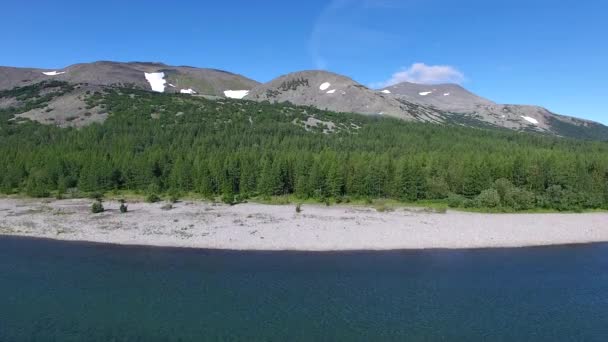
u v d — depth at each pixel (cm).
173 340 3003
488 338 3144
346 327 3253
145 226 6094
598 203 8262
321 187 8806
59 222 6303
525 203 7931
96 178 9081
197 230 5897
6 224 6162
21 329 3122
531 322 3419
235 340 3025
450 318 3447
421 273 4478
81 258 4750
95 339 2994
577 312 3616
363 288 4019
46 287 3900
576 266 4828
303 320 3347
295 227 6106
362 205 8219
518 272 4584
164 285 3991
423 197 8719
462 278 4356
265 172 8962
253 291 3888
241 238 5556
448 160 10031
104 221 6378
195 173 9075
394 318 3422
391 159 9712
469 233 6062
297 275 4319
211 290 3888
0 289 3841
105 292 3803
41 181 9050
